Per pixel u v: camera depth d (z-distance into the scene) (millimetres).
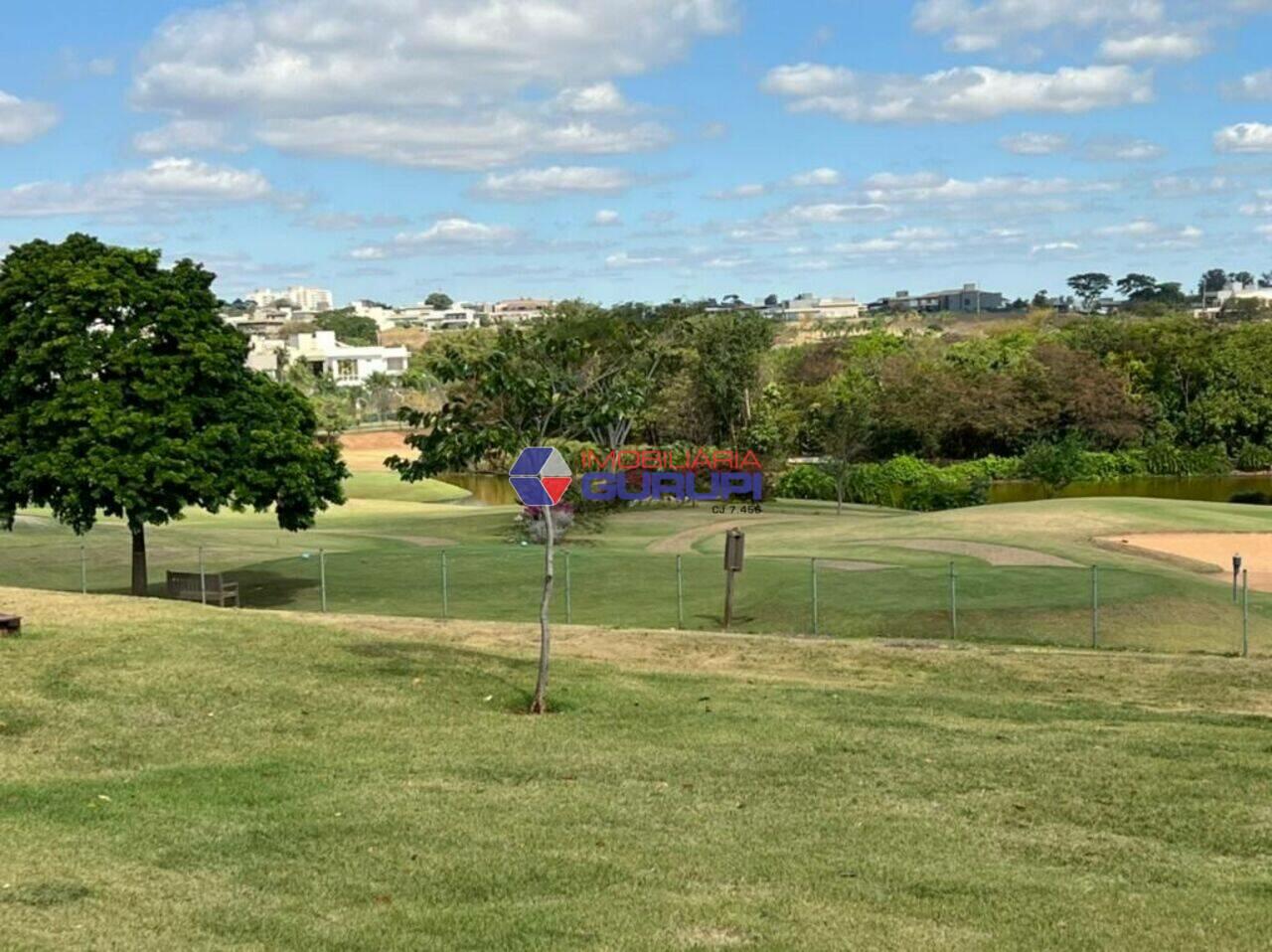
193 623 21062
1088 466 91062
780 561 39312
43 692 15695
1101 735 15297
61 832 9945
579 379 63781
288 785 11906
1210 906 8516
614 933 7781
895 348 111000
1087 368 93125
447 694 17062
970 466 89625
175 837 9945
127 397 33938
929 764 13336
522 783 12195
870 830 10578
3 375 34094
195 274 35938
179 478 32875
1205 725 16328
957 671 21312
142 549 35188
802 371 104688
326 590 37594
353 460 110250
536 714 16125
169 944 7449
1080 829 10773
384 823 10500
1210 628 28625
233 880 8867
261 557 44844
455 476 103938
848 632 28812
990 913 8312
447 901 8484
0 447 33312
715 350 79625
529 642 23109
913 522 52594
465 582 37844
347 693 16688
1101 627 28375
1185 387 97438
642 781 12352
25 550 47312
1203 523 50250
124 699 15578
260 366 159500
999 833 10578
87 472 32062
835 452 72750
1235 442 95250
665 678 19625
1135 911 8391
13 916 7816
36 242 35094
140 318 34250
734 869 9320
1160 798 11859
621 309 80000
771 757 13594
